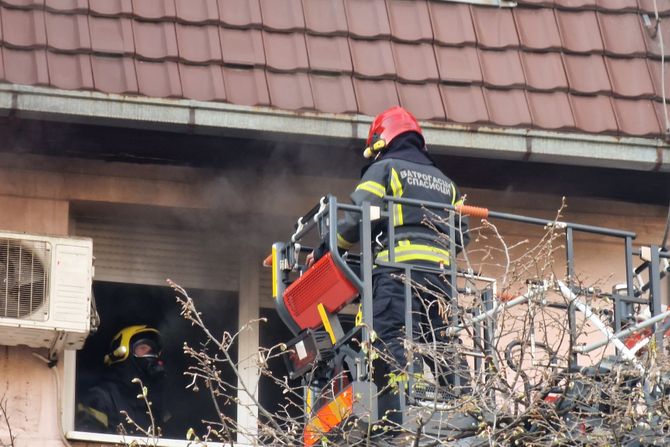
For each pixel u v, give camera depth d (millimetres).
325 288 28672
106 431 32188
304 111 31953
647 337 28281
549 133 32906
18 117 31109
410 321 27797
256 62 32375
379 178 29297
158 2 32688
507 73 33562
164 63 31969
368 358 26734
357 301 28922
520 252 33781
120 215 33281
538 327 28891
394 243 28828
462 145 32531
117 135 32062
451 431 27219
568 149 32969
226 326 34344
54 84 31172
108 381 32688
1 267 30953
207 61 32156
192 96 31656
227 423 32281
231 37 32594
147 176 32969
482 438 26609
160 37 32250
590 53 34281
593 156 33062
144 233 33531
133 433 32344
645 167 33344
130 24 32250
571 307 27172
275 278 29750
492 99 33125
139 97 31391
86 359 33406
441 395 27516
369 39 33281
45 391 31328
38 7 32031
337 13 33406
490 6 34375
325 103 32188
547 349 26562
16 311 30781
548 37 34281
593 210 34625
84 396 32781
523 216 31141
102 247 33219
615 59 34375
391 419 27578
